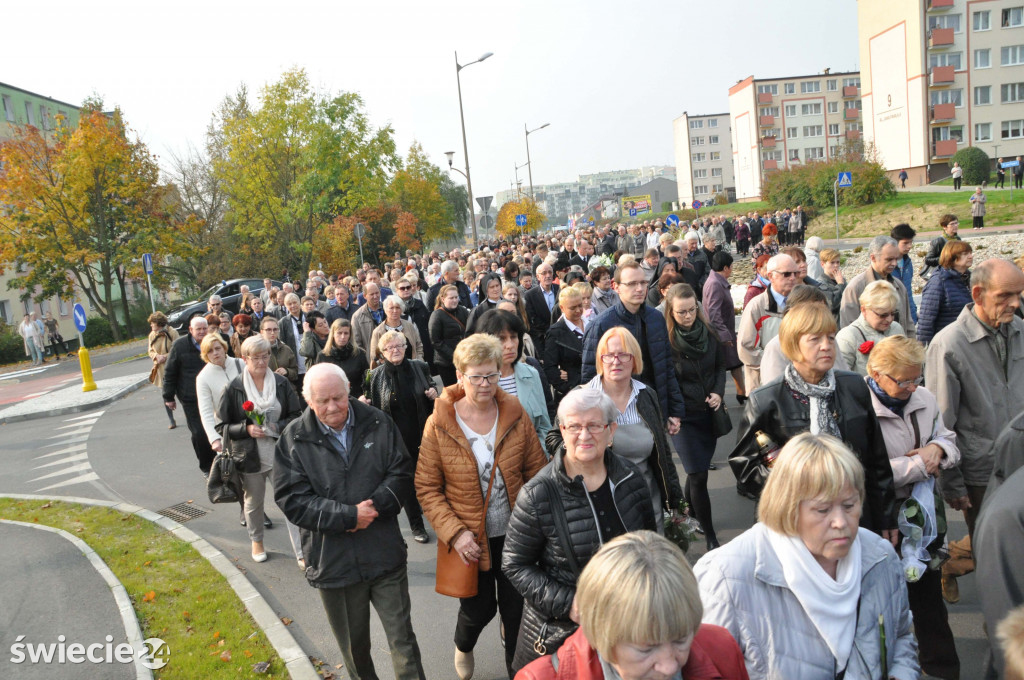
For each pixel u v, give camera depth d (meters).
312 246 38.66
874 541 2.42
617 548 1.92
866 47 61.31
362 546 3.82
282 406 6.18
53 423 14.78
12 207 34.03
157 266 38.75
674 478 4.28
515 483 3.93
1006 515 2.16
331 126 37.88
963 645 3.98
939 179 56.75
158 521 7.57
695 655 2.03
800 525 2.27
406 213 49.97
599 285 8.63
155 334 12.41
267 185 37.59
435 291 13.05
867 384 3.60
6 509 8.54
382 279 16.47
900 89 58.00
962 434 4.21
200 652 4.73
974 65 55.47
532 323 9.59
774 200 53.59
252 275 39.28
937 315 5.74
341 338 7.98
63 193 34.91
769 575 2.32
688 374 5.29
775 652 2.31
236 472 6.09
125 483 9.49
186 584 5.84
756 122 90.81
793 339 3.49
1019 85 55.47
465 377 3.87
